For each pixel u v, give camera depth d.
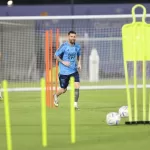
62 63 47.03
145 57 36.22
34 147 29.25
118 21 80.44
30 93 67.06
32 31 77.44
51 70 50.06
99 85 75.31
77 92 47.28
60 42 78.94
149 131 34.47
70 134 33.56
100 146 29.44
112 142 30.70
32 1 108.00
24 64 78.25
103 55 82.88
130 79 76.50
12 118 42.12
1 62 77.50
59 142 30.70
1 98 57.62
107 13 88.88
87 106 51.22
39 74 79.12
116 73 82.56
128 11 88.88
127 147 29.09
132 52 36.16
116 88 72.56
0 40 76.38
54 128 36.22
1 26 75.88
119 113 41.44
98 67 82.50
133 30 35.91
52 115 43.72
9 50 77.38
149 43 36.06
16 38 77.12
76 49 46.84
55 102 48.72
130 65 75.88
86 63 83.75
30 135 33.47
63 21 80.75
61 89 48.22
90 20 82.44
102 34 81.94
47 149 28.66
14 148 29.05
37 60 78.56
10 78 78.56
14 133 34.31
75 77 47.22
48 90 50.22
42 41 78.00
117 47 82.12
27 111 47.16
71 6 89.12
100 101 56.38
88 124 38.12
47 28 78.88
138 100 58.09
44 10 89.06
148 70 73.44
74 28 81.94
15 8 88.19
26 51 77.88
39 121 40.09
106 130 35.12
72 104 29.33
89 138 32.06
